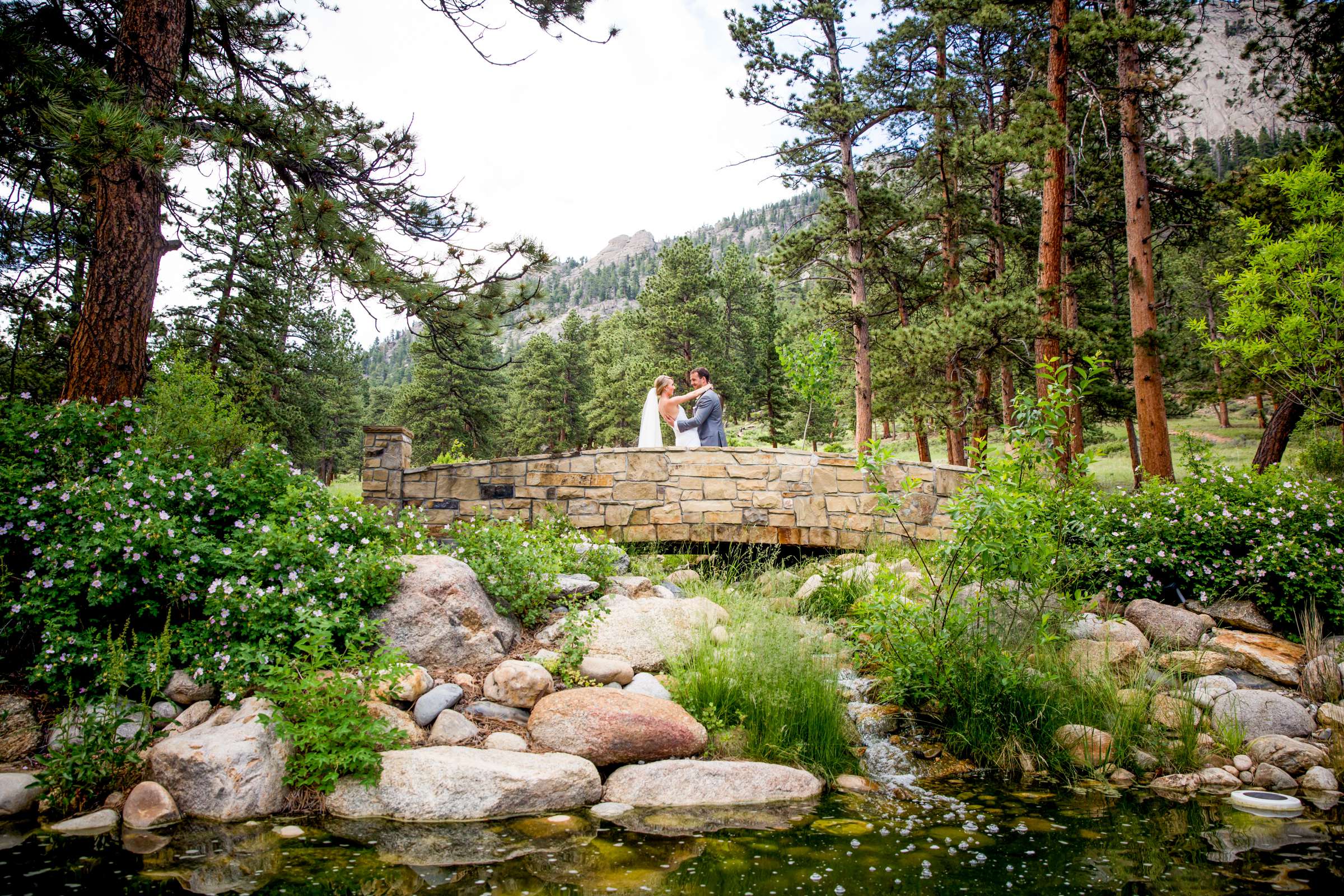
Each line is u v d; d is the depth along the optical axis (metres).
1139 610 6.32
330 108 8.06
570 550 7.12
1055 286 12.54
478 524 7.72
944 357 14.14
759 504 9.37
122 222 6.48
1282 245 7.88
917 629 5.40
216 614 4.69
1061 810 4.02
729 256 53.44
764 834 3.63
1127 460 26.92
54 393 10.39
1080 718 4.98
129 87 5.93
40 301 7.44
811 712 4.84
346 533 5.77
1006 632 5.55
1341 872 3.22
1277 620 6.25
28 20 6.32
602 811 3.89
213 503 5.52
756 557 9.30
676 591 7.51
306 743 4.04
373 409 63.03
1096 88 12.91
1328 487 7.11
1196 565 6.45
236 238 9.33
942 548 5.47
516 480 9.36
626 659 5.60
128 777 3.92
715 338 42.41
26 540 4.75
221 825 3.61
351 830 3.60
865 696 5.54
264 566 4.95
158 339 21.22
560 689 5.11
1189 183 15.59
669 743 4.50
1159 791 4.35
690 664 5.52
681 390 40.25
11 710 4.27
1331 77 12.54
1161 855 3.41
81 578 4.50
